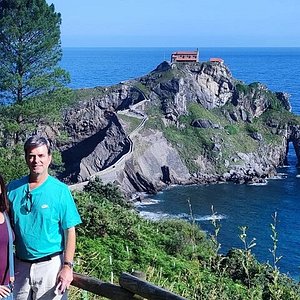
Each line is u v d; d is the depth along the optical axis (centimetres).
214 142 11856
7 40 4606
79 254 1380
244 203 8631
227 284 1302
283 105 13900
